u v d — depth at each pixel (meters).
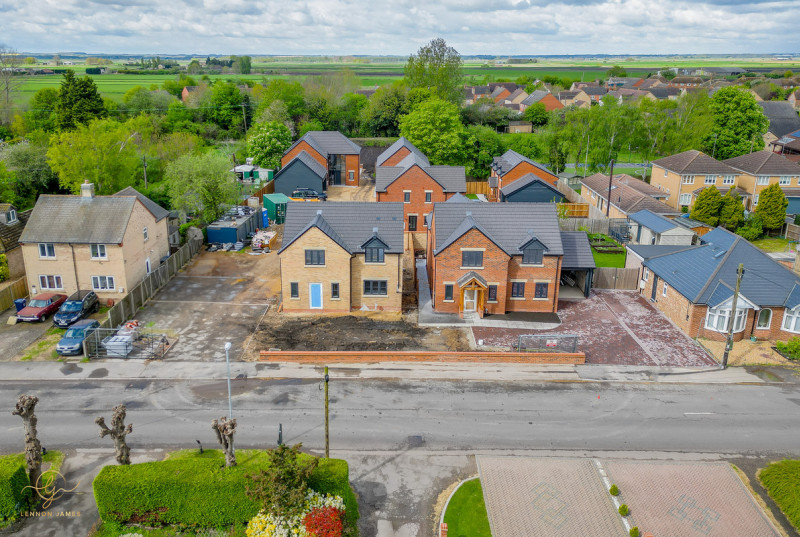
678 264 48.75
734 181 82.12
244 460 27.77
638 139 104.00
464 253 46.50
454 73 136.12
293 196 82.19
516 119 143.25
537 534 25.36
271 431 32.22
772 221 68.06
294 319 46.66
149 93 134.88
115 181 73.31
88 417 33.31
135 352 40.66
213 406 34.62
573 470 29.53
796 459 30.56
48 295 47.19
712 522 26.22
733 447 31.58
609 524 25.98
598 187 83.19
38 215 48.53
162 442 31.09
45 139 84.31
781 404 35.62
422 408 34.75
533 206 49.66
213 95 136.38
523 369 39.38
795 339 41.78
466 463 30.00
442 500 27.42
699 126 101.31
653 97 186.25
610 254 64.69
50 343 42.03
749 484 28.83
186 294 51.31
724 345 42.91
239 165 98.44
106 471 25.61
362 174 104.31
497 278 47.03
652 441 31.95
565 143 102.88
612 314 48.28
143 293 48.94
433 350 41.59
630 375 38.78
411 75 136.00
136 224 50.75
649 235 65.88
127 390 36.19
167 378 37.62
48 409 33.97
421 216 73.56
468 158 104.12
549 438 32.09
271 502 23.97
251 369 38.81
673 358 41.06
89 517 26.12
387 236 47.62
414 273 57.34
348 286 47.38
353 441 31.48
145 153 88.06
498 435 32.28
